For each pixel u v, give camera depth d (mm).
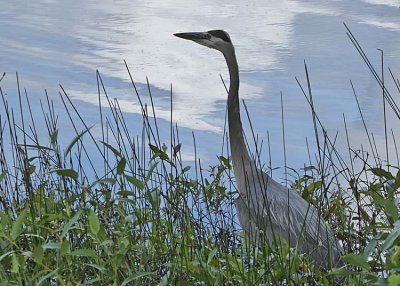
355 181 10562
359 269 7875
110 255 7398
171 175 9547
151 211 8695
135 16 27656
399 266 6281
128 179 7844
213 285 7496
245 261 8125
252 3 29984
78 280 7781
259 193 10719
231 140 11438
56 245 6770
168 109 20219
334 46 25266
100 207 7988
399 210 7328
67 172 7840
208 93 21250
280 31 26656
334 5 29766
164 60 23547
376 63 23844
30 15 27406
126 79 22062
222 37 11953
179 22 27172
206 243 8805
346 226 10164
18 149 9344
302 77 22734
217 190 10523
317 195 11500
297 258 7793
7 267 7352
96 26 26359
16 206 9047
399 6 29562
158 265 8016
